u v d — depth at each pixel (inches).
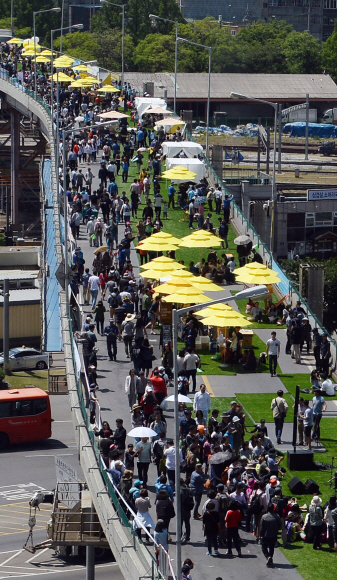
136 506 3053.6
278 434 4077.3
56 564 4074.8
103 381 4665.4
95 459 3619.6
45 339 6107.3
